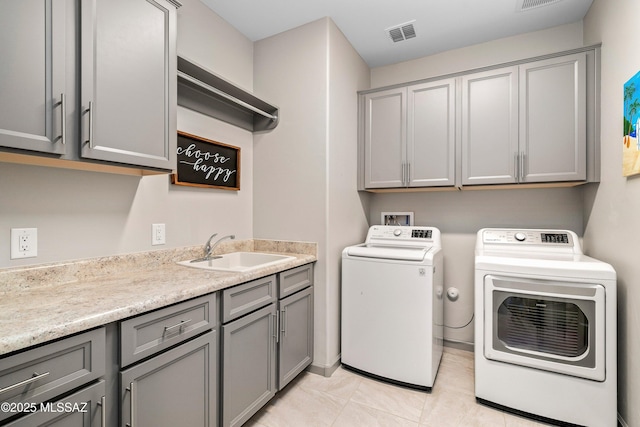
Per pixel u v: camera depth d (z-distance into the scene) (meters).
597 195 1.94
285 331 1.87
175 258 1.82
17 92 0.95
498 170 2.16
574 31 2.25
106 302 1.05
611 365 1.56
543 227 2.36
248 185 2.42
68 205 1.37
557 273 1.67
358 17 2.19
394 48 2.62
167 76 1.43
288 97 2.31
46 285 1.27
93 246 1.46
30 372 0.80
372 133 2.59
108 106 1.19
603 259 1.85
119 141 1.23
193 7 1.96
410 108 2.44
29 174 1.25
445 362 2.40
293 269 1.96
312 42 2.22
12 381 0.77
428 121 2.38
